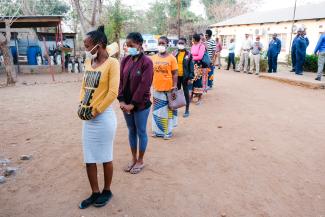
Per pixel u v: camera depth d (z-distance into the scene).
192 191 4.06
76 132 6.46
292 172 4.62
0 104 9.14
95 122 3.45
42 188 4.14
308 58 15.67
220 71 18.09
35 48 19.19
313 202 3.82
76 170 4.66
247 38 17.02
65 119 7.48
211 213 3.59
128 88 4.30
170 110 5.93
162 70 5.63
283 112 8.14
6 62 13.05
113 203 3.78
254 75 15.95
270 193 4.02
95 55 3.37
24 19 16.41
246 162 4.96
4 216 3.53
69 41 24.08
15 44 19.64
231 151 5.41
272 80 13.90
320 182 4.32
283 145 5.71
